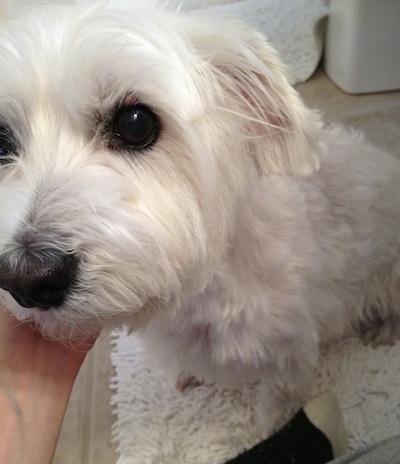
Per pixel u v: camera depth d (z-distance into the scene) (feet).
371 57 1.82
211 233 0.79
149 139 0.72
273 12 2.05
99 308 0.65
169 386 1.30
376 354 1.31
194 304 0.95
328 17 1.98
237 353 1.03
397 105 1.85
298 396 1.23
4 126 0.76
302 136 0.83
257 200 0.93
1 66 0.69
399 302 1.34
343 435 1.14
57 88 0.68
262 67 0.81
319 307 1.14
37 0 0.83
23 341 0.83
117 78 0.67
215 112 0.78
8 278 0.63
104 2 0.76
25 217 0.65
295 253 1.01
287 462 1.08
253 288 0.97
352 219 1.17
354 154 1.22
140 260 0.67
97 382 1.34
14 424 0.79
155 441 1.22
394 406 1.20
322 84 2.01
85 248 0.63
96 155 0.72
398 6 1.71
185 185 0.74
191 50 0.76
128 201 0.70
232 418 1.23
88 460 1.22
